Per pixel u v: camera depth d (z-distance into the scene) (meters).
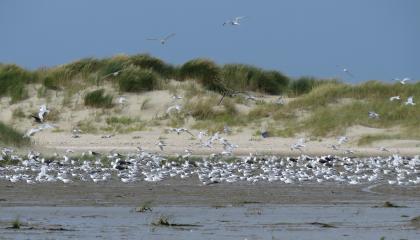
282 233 15.37
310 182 23.44
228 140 35.09
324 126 36.62
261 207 18.64
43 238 14.59
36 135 35.16
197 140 34.88
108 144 33.62
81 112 38.12
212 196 20.31
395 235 15.31
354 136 35.84
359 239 14.90
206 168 26.25
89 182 22.55
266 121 37.53
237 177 23.89
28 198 19.50
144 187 21.75
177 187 21.88
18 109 38.19
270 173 24.86
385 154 32.56
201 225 16.11
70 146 32.66
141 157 28.77
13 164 26.69
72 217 16.91
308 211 18.11
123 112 38.34
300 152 32.56
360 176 25.11
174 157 29.34
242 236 15.02
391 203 19.36
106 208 18.20
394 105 38.50
